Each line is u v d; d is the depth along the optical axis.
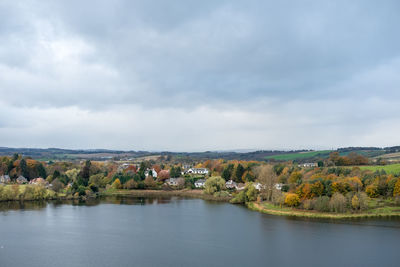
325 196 131.38
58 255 84.50
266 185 163.50
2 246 92.25
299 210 134.50
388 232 103.12
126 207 159.62
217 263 78.69
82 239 99.31
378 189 144.12
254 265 77.38
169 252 86.75
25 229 111.94
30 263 78.94
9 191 176.88
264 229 109.56
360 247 89.25
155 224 119.44
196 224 119.00
